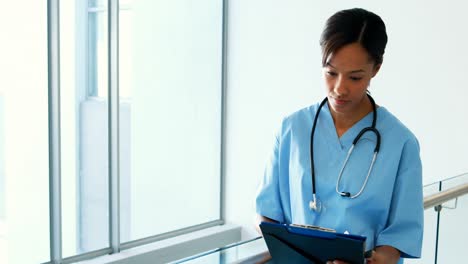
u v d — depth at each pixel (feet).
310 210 4.10
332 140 4.09
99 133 12.37
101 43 11.94
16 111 11.01
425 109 9.36
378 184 3.83
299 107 11.42
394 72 9.72
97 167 12.56
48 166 9.97
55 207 10.05
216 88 13.03
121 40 12.34
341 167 3.99
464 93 8.82
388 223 3.90
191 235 12.42
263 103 12.14
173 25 12.88
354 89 3.50
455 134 8.99
